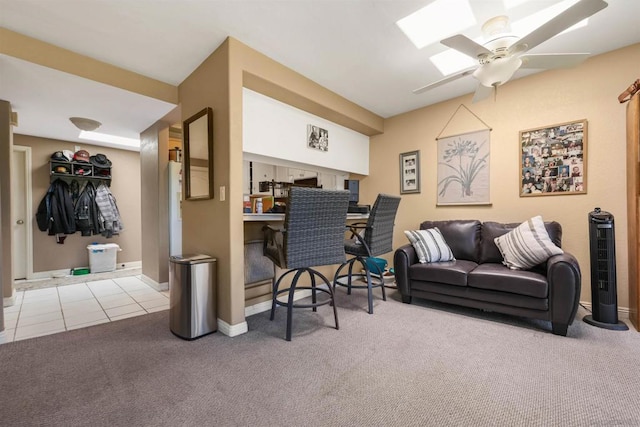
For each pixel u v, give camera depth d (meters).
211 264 2.22
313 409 1.32
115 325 2.40
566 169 2.70
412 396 1.41
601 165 2.54
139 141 4.55
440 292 2.61
